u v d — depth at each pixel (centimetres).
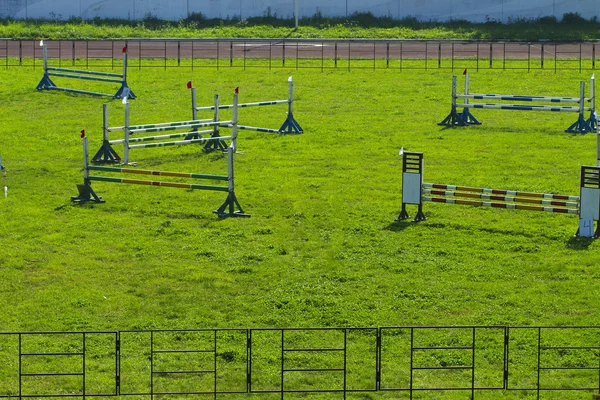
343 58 7169
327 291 2862
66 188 3903
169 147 4578
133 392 2228
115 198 3769
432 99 5750
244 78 6331
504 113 5462
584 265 3055
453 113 5125
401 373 2341
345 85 6128
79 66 6688
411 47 7844
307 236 3347
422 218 3506
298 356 2433
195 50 7612
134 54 7338
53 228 3419
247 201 3731
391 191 3881
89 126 5016
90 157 4391
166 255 3164
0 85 5984
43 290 2862
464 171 4172
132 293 2856
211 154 4456
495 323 2633
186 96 5784
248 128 4653
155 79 6281
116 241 3291
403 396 2230
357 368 2369
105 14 9375
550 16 9188
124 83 5697
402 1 9412
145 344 2508
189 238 3322
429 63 6938
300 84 6153
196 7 9450
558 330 2583
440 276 2978
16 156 4381
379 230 3403
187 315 2698
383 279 2955
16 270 3017
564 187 3912
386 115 5334
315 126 5041
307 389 2252
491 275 2980
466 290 2872
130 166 4203
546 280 2945
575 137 4850
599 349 2458
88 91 5803
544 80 6291
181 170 4153
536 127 5100
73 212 3600
